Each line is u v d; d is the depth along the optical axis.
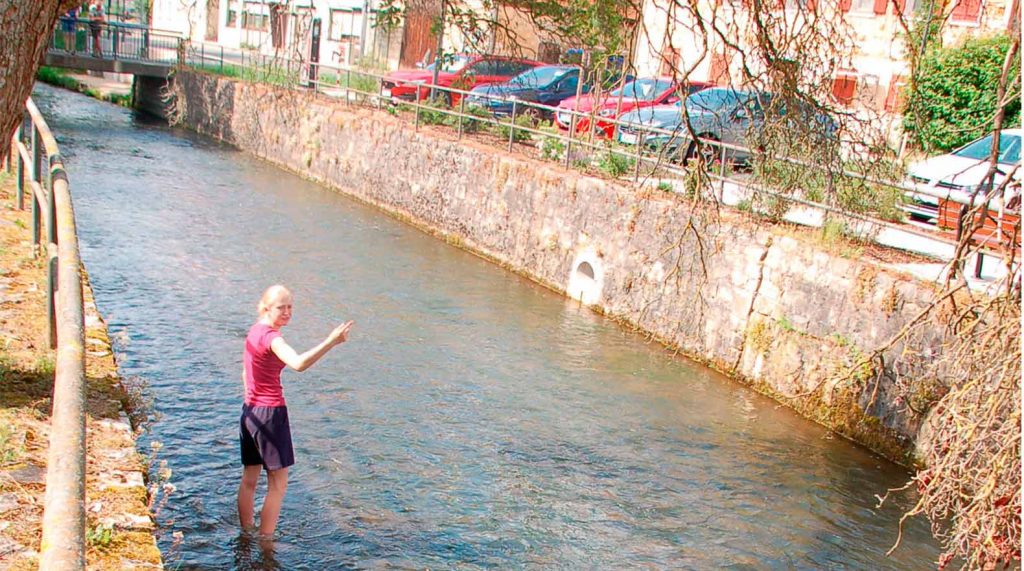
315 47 43.09
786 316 12.66
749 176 14.21
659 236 14.84
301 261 17.27
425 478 9.05
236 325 12.95
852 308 11.70
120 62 35.81
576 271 16.81
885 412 11.16
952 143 20.52
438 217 21.19
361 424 10.12
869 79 23.78
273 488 7.19
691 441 11.00
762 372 12.96
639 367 13.48
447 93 25.33
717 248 13.06
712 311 13.85
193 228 18.81
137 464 5.32
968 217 7.30
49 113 34.66
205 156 28.94
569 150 17.97
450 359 12.77
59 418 2.68
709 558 8.35
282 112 28.88
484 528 8.27
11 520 4.30
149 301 13.60
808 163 9.73
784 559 8.51
